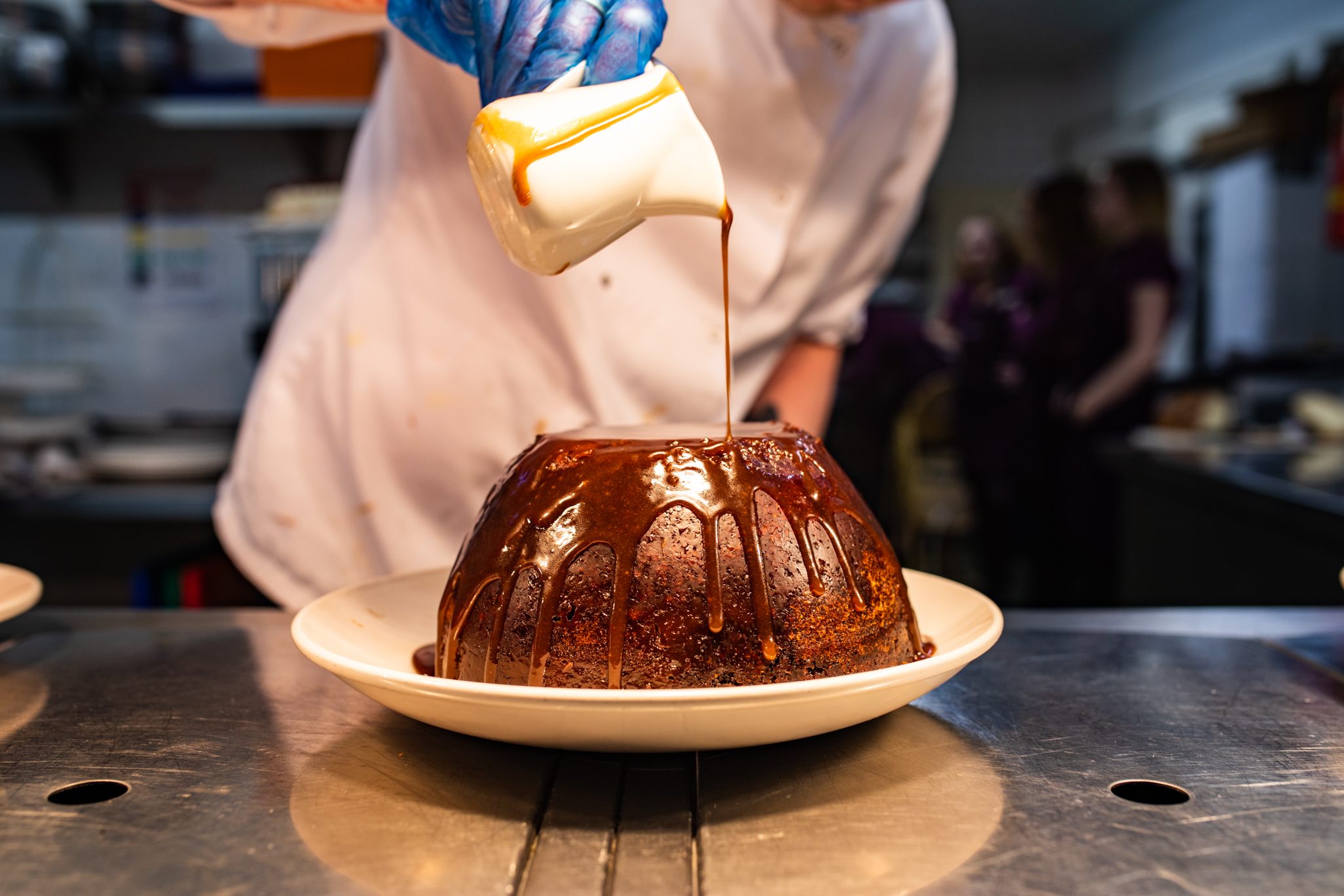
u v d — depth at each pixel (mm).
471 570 520
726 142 762
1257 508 1392
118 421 2275
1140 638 645
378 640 568
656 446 505
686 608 480
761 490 501
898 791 442
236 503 896
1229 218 3994
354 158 906
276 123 2010
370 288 805
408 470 816
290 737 499
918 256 4992
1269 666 591
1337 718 516
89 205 2318
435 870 385
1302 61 3414
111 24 1946
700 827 415
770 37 742
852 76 787
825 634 498
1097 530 2562
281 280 2182
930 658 459
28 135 2244
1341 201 2510
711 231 770
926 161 887
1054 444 2738
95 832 411
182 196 2314
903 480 2752
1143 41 4570
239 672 587
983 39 4738
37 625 675
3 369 2264
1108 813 423
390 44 860
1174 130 4352
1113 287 2531
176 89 1980
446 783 451
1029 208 2906
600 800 437
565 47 462
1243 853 393
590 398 767
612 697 415
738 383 850
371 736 500
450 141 776
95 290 2346
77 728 510
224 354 2367
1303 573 1301
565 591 486
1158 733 499
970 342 2859
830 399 936
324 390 826
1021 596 3156
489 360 783
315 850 398
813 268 837
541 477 510
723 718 423
